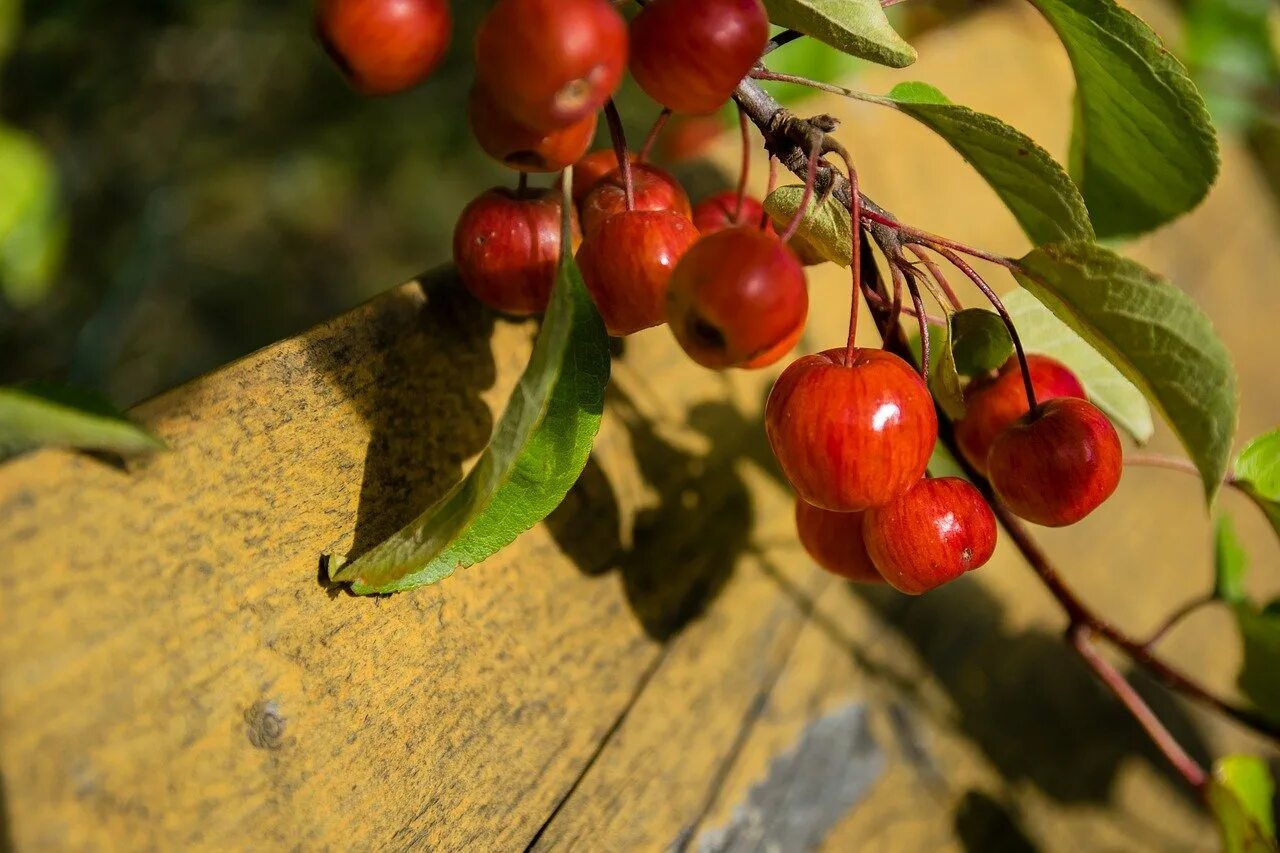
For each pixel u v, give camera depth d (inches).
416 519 11.5
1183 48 23.8
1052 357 13.9
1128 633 17.1
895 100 12.4
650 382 14.5
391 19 11.3
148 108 29.5
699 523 14.4
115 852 10.6
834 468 11.5
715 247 11.0
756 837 13.8
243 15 30.2
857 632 15.2
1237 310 21.5
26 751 10.4
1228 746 17.2
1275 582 19.5
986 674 15.9
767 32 11.4
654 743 13.5
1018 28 20.5
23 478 10.7
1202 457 11.4
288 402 11.8
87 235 28.2
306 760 11.4
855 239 11.6
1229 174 23.2
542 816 12.6
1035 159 12.3
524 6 10.7
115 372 28.1
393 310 12.5
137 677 10.9
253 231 31.2
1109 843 15.8
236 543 11.4
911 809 14.8
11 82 26.8
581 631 13.3
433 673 12.2
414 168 32.2
